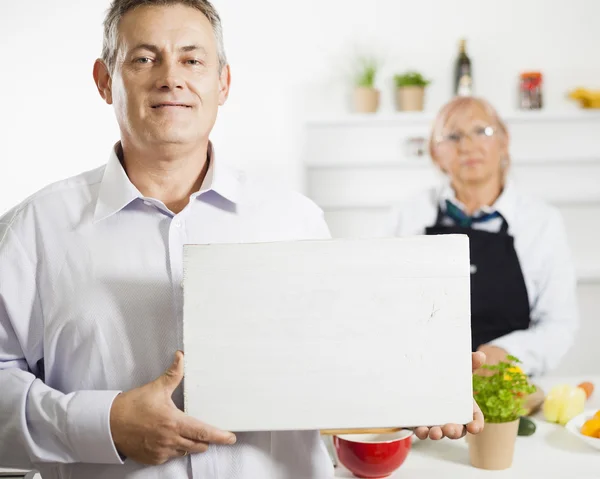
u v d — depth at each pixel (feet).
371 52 12.05
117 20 3.91
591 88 12.02
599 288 12.03
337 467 5.02
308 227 4.34
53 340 3.84
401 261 3.50
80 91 11.98
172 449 3.49
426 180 12.05
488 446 4.88
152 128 3.77
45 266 3.89
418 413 3.49
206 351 3.48
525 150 12.00
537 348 8.27
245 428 3.46
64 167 12.06
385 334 3.49
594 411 5.75
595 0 11.90
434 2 11.96
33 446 3.60
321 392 3.47
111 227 3.95
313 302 3.49
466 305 3.50
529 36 11.96
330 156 12.10
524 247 9.10
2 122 11.94
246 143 12.22
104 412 3.48
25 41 11.87
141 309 3.81
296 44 12.12
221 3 12.08
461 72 11.63
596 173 12.00
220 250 3.49
